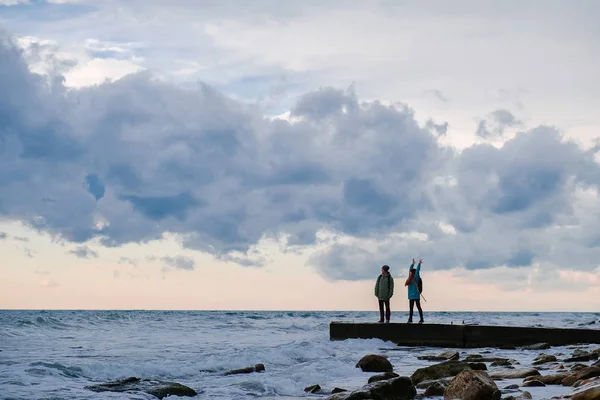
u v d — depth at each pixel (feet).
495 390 29.73
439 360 52.31
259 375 41.86
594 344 62.49
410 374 43.29
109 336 84.17
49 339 76.07
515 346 64.23
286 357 52.90
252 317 175.94
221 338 83.92
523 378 38.24
